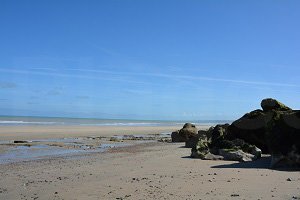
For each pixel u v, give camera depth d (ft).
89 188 40.63
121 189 39.73
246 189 38.55
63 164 61.82
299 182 42.45
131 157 71.67
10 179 47.32
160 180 44.68
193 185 41.09
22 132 149.48
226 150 67.31
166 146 101.09
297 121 56.18
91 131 179.42
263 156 69.72
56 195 37.63
